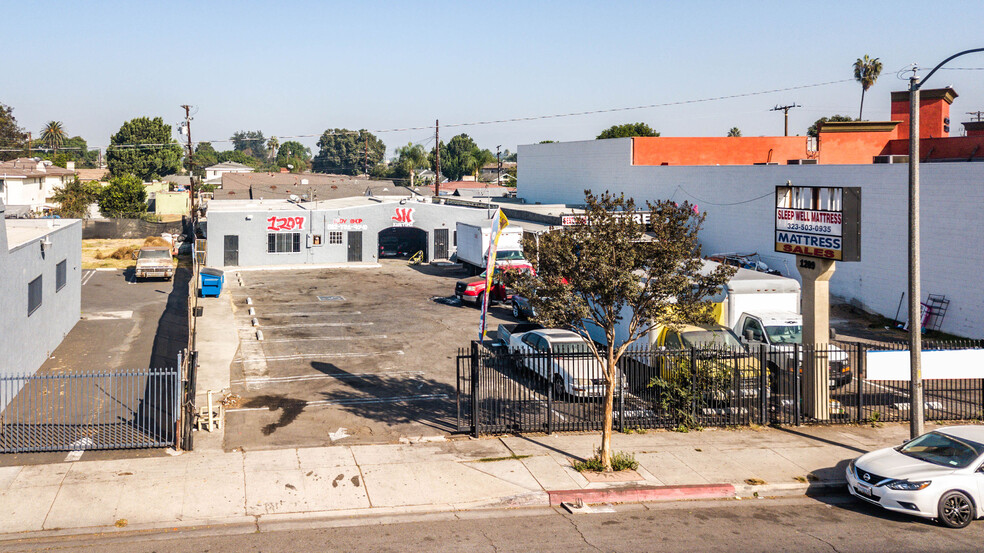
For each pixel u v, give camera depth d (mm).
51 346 24562
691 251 14875
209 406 16719
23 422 17141
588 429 17484
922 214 29453
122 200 76375
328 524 12203
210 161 190375
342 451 15570
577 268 14023
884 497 12859
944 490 12500
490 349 24531
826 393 18391
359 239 50281
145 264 41594
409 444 16172
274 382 21219
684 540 11695
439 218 51438
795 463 15523
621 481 14242
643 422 17703
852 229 17062
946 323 28484
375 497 13289
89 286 39750
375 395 20062
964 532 12258
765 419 18328
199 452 15258
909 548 11438
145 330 28656
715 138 55062
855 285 33281
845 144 49062
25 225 26719
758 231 40375
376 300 36000
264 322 30203
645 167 51781
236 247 47531
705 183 45219
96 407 18516
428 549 11156
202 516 12273
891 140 49156
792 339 21188
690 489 13961
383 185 91375
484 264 40344
